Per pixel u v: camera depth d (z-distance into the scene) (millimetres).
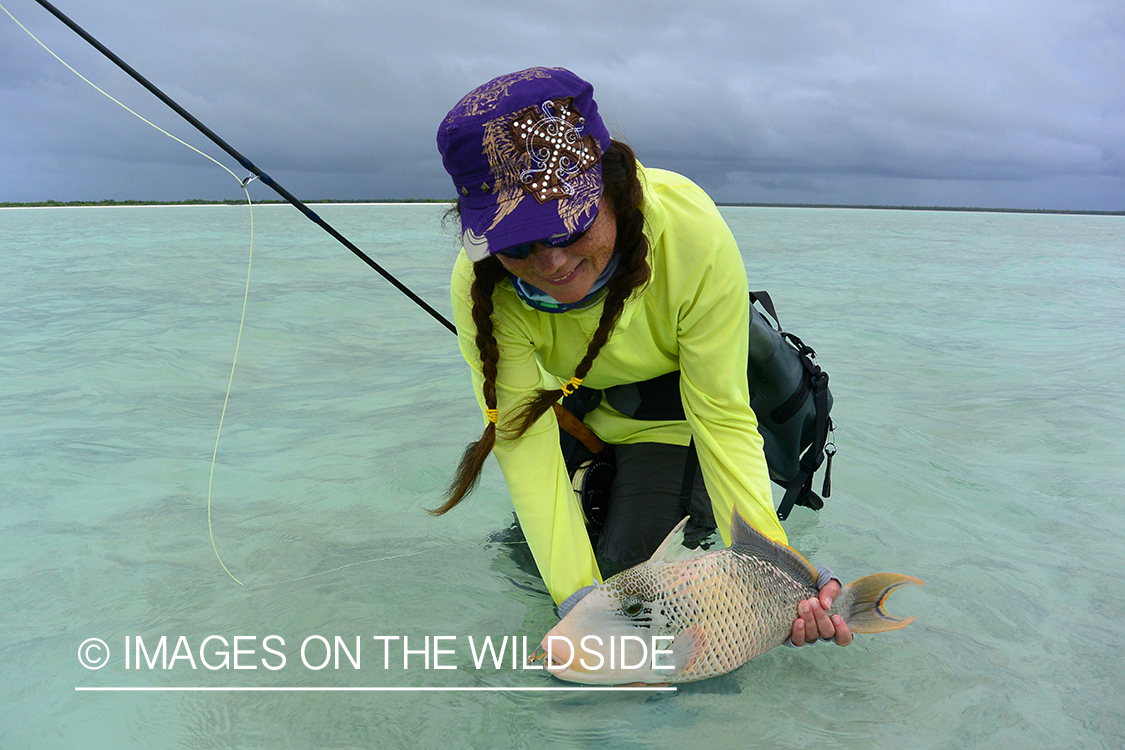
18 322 5344
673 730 1356
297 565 2004
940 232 20797
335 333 5180
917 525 2213
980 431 3062
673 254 1598
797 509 2326
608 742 1325
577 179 1239
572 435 2156
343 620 1730
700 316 1655
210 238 14039
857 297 6902
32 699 1450
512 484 1723
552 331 1726
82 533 2176
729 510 1734
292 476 2621
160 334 4949
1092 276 9078
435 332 5273
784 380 2014
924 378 3965
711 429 1761
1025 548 2070
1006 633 1663
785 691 1467
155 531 2197
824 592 1486
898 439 2959
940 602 1788
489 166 1238
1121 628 1685
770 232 18688
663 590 1410
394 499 2447
